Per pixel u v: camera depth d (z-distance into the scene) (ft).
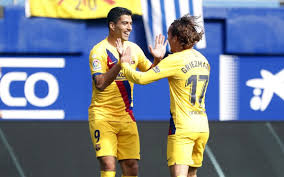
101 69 54.39
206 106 80.94
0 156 84.48
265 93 82.02
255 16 81.20
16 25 77.77
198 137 51.16
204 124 51.31
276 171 85.30
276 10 81.56
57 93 78.95
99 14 77.92
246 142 91.40
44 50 78.28
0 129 90.43
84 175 81.61
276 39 81.66
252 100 81.76
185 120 50.34
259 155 88.63
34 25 78.13
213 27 80.79
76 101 79.25
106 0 78.02
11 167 82.33
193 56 50.85
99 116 55.21
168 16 77.66
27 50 78.02
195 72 50.34
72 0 78.02
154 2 77.66
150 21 77.66
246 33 81.10
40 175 80.94
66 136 90.43
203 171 84.02
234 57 81.56
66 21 78.59
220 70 81.10
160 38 54.34
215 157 87.25
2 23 77.56
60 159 84.94
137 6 77.56
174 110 50.78
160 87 80.28
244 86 81.66
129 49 51.78
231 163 86.07
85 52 79.10
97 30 79.15
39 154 85.71
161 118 80.23
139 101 80.02
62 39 78.54
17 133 90.02
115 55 55.16
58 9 78.02
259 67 82.02
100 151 54.90
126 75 51.01
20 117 78.33
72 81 79.20
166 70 49.78
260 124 95.40
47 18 78.23
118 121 55.52
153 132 92.68
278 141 91.86
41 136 89.86
